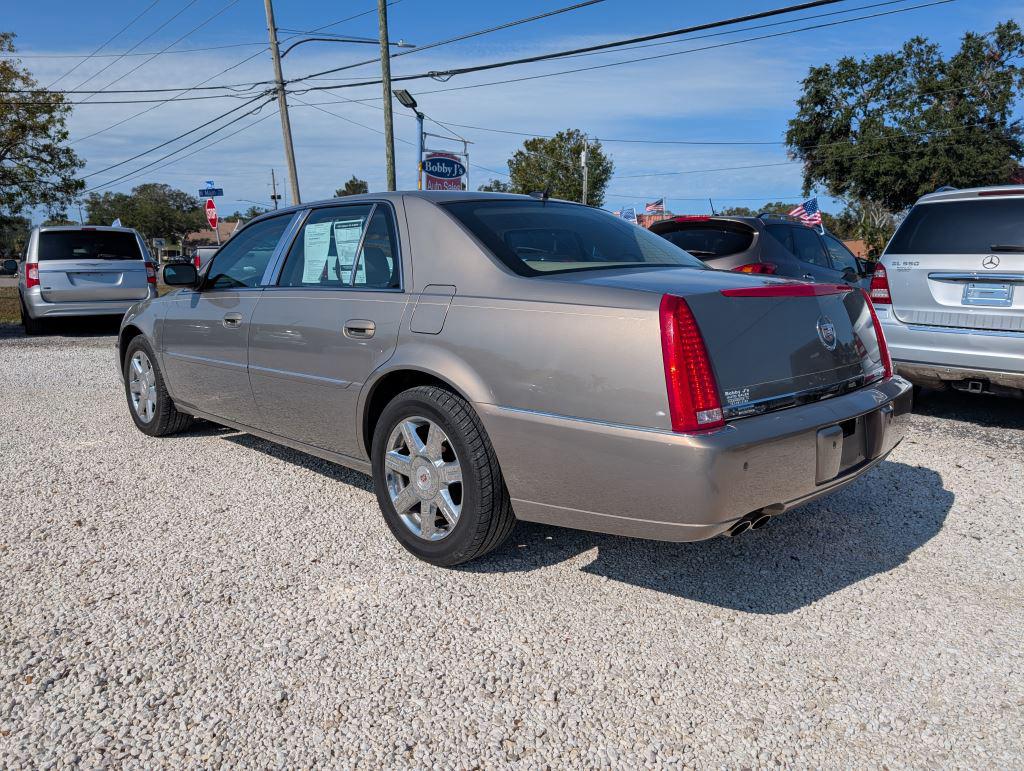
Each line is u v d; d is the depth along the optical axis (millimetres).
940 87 40312
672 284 2895
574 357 2838
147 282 12508
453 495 3373
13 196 27328
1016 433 5688
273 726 2357
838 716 2420
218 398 4715
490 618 2986
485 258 3285
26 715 2402
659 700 2492
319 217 4152
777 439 2729
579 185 54219
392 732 2334
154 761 2207
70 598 3129
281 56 24391
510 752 2252
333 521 3934
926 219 5898
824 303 3162
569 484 2904
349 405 3697
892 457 5055
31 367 8914
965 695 2527
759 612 3047
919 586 3260
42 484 4492
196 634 2861
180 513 4039
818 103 43812
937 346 5793
